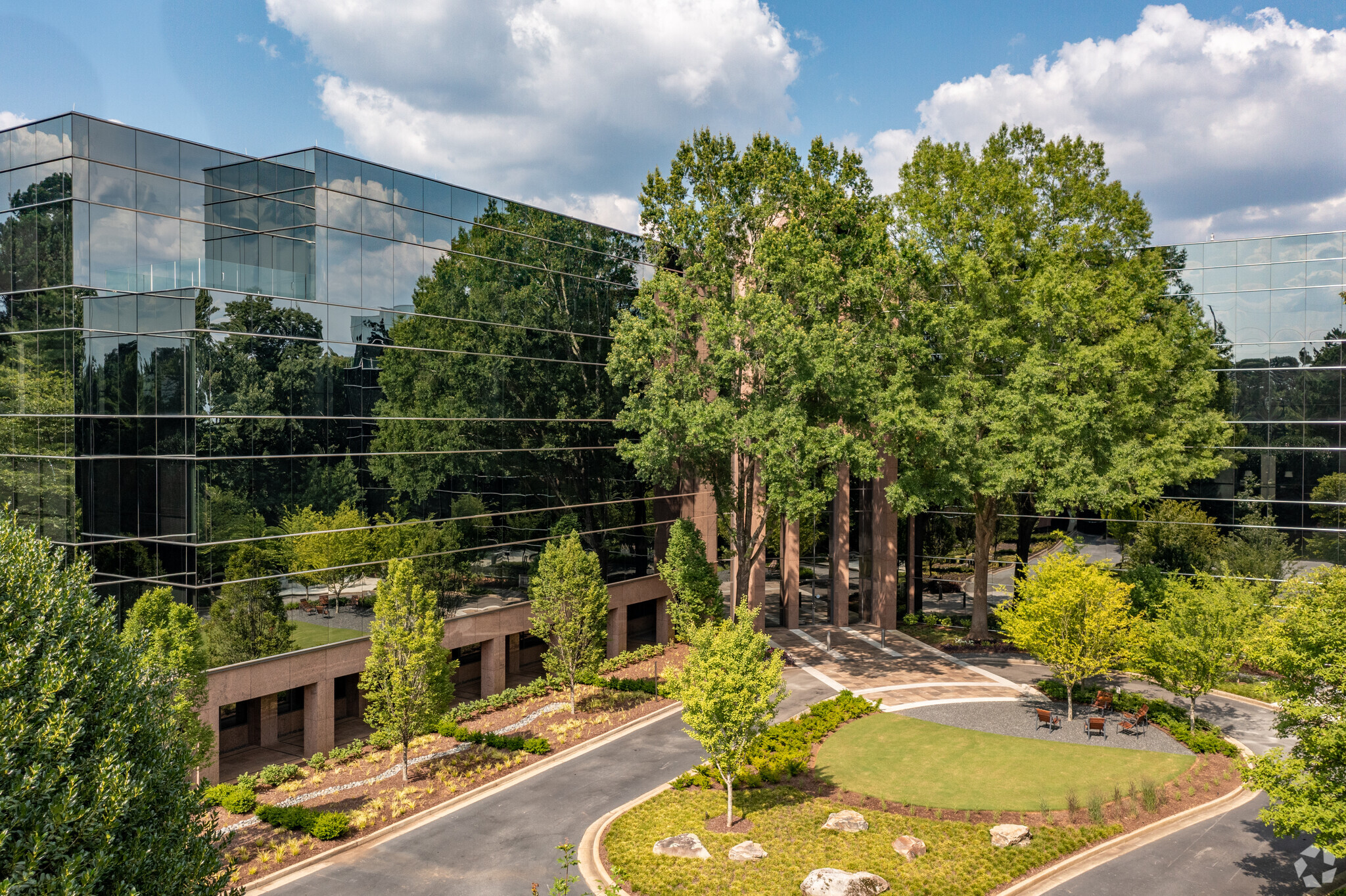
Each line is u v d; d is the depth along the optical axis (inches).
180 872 477.7
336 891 792.3
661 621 1835.6
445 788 1043.3
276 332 1120.2
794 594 1907.0
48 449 1086.4
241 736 1197.1
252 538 1085.8
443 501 1347.2
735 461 1887.3
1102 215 1637.6
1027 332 1574.8
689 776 1050.1
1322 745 700.0
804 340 1390.3
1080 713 1290.6
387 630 1067.3
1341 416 1567.4
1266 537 1619.1
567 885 657.0
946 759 1099.3
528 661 1627.7
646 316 1539.1
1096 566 1270.9
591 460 1651.1
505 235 1464.1
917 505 1491.1
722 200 1654.8
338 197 1195.9
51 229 1056.2
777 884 778.2
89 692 474.0
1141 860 839.1
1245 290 1642.5
